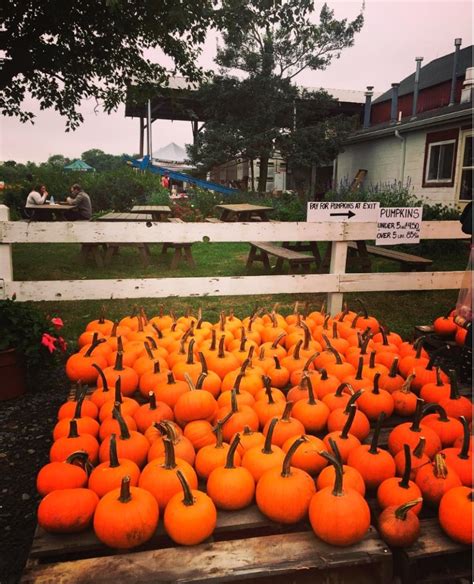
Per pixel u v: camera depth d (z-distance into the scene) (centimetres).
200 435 250
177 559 180
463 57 2086
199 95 2342
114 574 173
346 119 2219
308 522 208
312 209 529
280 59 2330
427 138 1528
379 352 355
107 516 185
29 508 264
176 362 333
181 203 2052
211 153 2308
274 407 269
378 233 547
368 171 1955
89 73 1288
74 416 251
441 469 214
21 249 1225
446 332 444
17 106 1399
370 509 211
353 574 191
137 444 235
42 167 3766
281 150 2327
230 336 383
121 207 2317
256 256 943
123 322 417
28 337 383
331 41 2273
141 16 1115
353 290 552
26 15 1128
